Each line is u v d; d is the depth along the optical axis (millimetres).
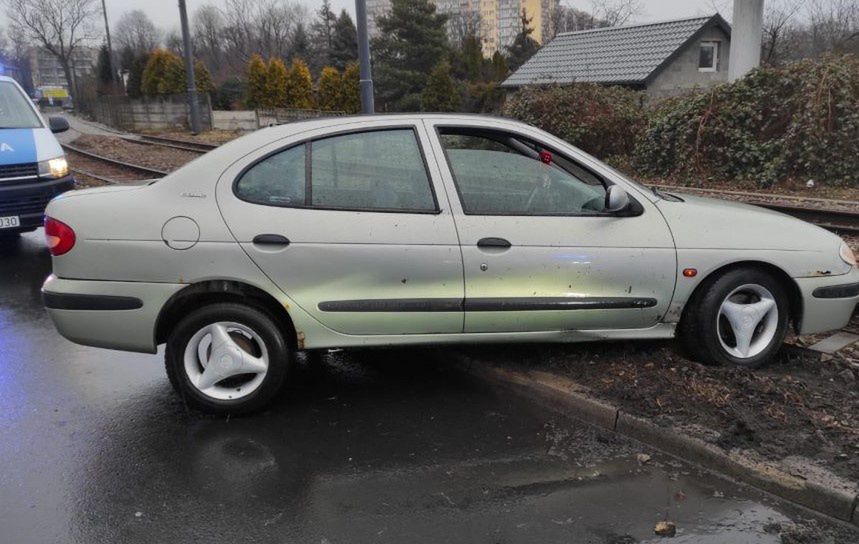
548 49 33000
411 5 41125
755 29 17531
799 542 2814
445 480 3328
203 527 2982
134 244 3760
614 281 4031
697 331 4219
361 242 3830
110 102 48719
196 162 3898
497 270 3920
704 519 2992
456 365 4586
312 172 3887
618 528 2941
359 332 3953
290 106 42188
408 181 3941
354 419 3973
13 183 7871
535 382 4145
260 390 3975
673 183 15078
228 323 3920
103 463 3520
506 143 4105
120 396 4344
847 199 11820
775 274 4250
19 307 6422
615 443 3643
